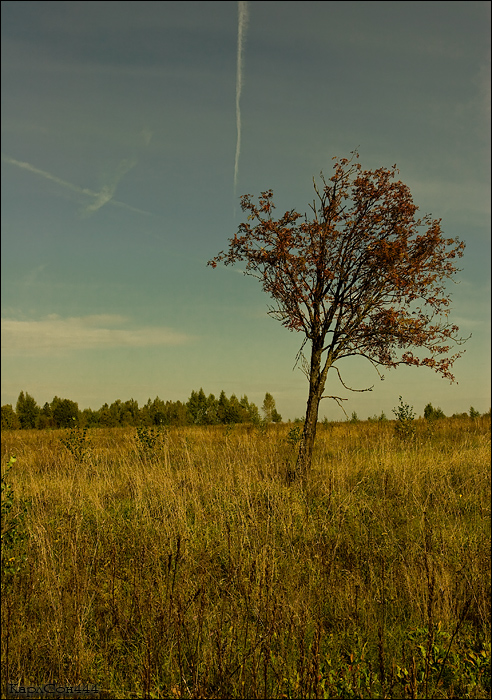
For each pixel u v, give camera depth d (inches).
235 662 146.8
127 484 373.1
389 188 382.0
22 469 434.6
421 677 142.2
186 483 345.7
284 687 136.1
